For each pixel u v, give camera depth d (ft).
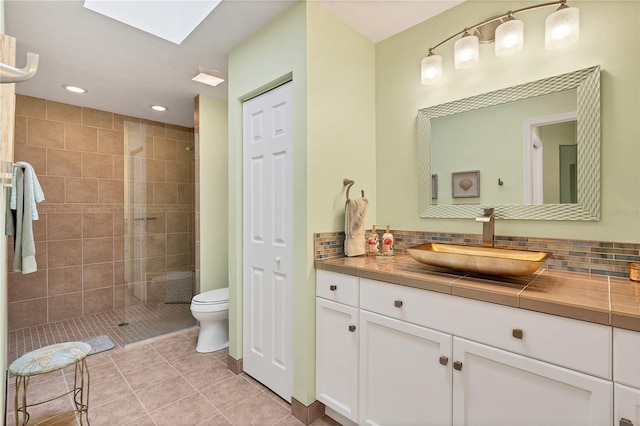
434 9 5.91
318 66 5.70
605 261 4.39
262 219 6.64
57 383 6.83
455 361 3.95
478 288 3.76
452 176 5.89
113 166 11.61
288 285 6.05
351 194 6.40
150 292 10.55
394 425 4.60
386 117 6.86
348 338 5.17
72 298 10.80
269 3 5.65
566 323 3.19
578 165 4.59
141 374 7.20
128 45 6.86
